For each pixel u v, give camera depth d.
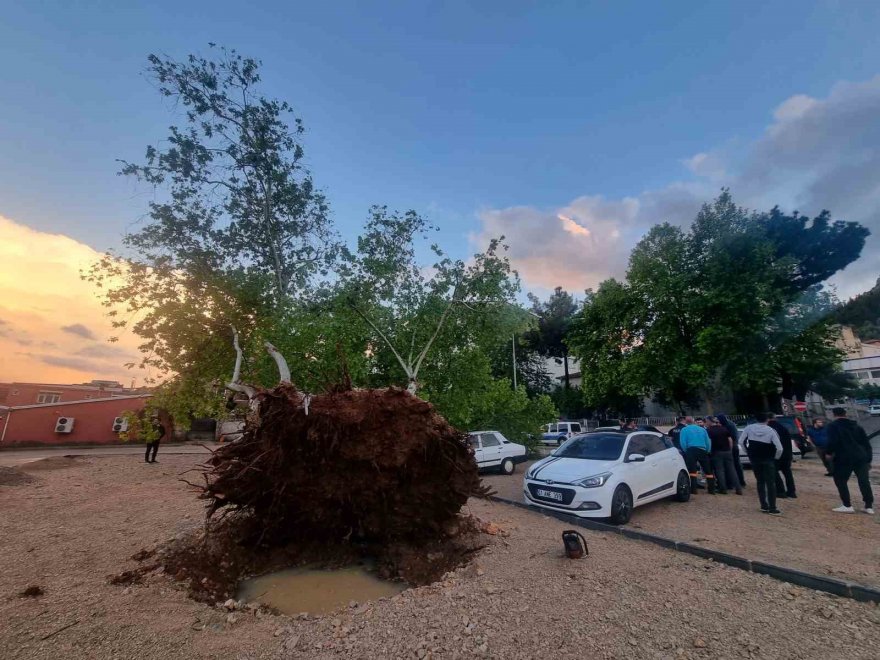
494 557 5.57
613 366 25.31
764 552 5.60
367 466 5.48
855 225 24.80
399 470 5.57
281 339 10.45
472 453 6.16
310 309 10.82
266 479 5.36
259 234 11.41
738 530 6.77
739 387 22.33
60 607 4.04
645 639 3.50
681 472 9.16
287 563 5.75
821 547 5.82
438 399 13.12
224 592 4.90
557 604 4.14
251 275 10.34
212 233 10.52
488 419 18.89
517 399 19.22
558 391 41.59
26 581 4.70
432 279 11.90
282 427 5.24
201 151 10.03
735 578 4.73
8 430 28.28
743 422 21.70
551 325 38.91
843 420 7.93
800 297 21.67
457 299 11.91
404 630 3.77
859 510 7.82
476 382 13.93
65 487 11.15
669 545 5.85
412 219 11.73
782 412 25.16
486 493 6.25
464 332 12.70
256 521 5.82
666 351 23.11
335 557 5.89
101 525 7.21
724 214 22.67
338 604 4.60
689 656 3.26
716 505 8.69
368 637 3.68
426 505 5.83
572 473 7.82
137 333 9.75
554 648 3.39
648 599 4.21
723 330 20.56
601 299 26.45
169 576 5.04
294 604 4.60
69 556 5.60
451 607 4.17
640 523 7.40
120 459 19.23
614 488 7.36
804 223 26.03
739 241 21.34
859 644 3.40
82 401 30.75
